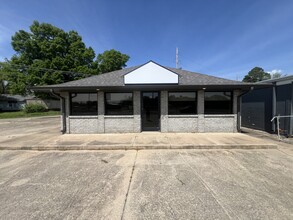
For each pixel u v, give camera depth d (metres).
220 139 7.48
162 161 5.18
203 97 9.19
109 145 6.61
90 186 3.68
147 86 8.51
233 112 9.24
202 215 2.71
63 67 30.66
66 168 4.70
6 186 3.71
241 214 2.72
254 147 6.47
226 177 4.07
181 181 3.88
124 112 9.27
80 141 7.34
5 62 32.97
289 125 8.26
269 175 4.17
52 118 21.42
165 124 9.24
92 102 9.27
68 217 2.69
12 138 8.15
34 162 5.21
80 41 33.59
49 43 30.75
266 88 9.58
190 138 7.71
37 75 29.50
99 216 2.71
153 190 3.49
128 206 2.96
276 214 2.72
